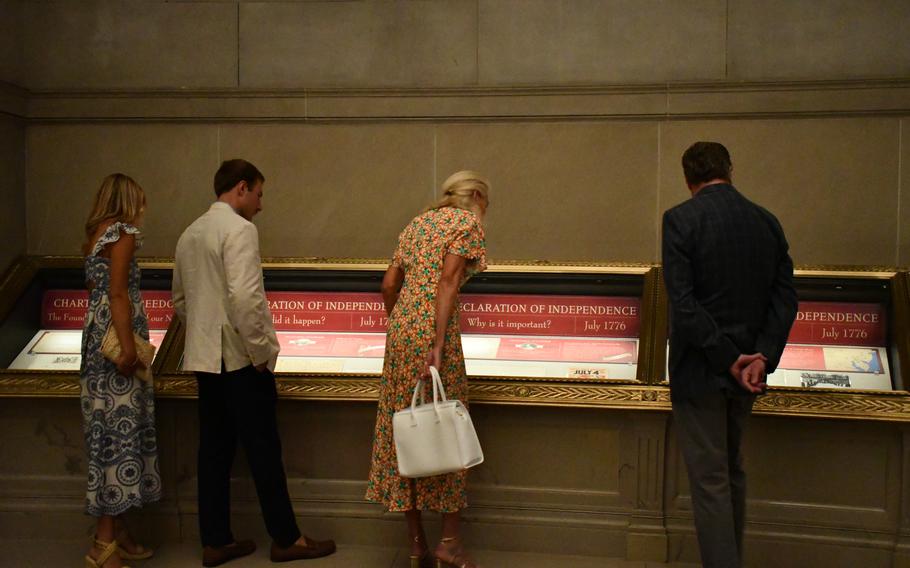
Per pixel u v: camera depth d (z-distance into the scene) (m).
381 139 4.20
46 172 4.34
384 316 3.93
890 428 3.26
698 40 4.03
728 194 2.84
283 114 4.22
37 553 3.56
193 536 3.71
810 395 3.27
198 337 3.29
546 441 3.52
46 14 4.35
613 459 3.48
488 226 4.14
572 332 3.79
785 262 2.85
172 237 4.31
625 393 3.36
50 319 4.09
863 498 3.31
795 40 3.97
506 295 3.89
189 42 4.33
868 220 3.89
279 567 3.42
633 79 4.07
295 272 4.04
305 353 3.84
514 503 3.55
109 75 4.35
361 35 4.24
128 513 3.72
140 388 3.36
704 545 2.80
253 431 3.34
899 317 3.50
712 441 2.81
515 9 4.14
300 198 4.25
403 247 3.21
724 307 2.75
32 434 3.72
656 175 4.02
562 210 4.09
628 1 4.07
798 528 3.37
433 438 2.88
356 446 3.65
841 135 3.89
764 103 3.92
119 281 3.22
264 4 4.28
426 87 4.14
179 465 3.71
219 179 3.46
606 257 4.07
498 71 4.16
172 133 4.30
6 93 4.11
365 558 3.52
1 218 4.11
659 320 3.62
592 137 4.06
